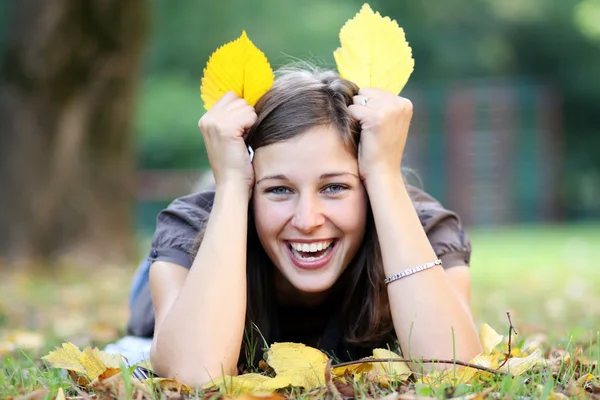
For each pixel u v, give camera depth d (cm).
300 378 281
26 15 1082
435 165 2275
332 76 321
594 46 2738
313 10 2270
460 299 311
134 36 1126
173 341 295
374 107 309
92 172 1128
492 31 2614
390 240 305
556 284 891
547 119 2295
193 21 2200
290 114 299
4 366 360
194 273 301
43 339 500
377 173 306
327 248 308
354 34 327
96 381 286
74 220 1106
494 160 2281
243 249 305
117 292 834
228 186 309
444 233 342
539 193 2298
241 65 312
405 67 325
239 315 299
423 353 298
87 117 1120
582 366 316
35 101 1084
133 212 1186
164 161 2516
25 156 1080
